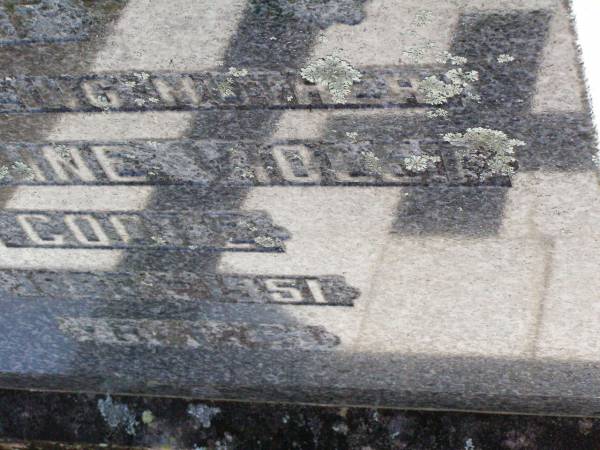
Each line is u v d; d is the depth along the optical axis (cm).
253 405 131
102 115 104
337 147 102
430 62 95
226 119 102
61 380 136
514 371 119
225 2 95
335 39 95
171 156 106
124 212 112
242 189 108
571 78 94
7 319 128
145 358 129
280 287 116
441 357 120
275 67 98
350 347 121
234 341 124
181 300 121
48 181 111
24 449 136
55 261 119
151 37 98
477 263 109
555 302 111
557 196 102
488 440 125
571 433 123
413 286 113
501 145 99
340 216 108
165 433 133
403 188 104
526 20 92
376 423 128
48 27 98
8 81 103
